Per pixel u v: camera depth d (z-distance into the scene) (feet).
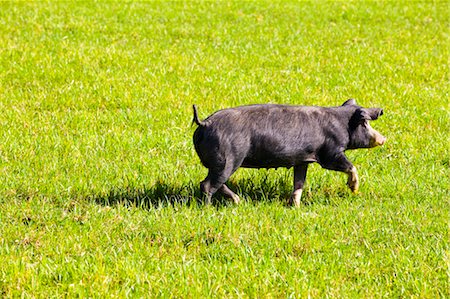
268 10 104.27
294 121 39.63
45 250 34.60
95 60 74.43
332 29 93.86
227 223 37.35
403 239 36.65
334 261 33.81
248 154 39.34
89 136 53.06
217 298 30.48
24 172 45.37
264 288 31.14
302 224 38.11
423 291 31.40
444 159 51.67
